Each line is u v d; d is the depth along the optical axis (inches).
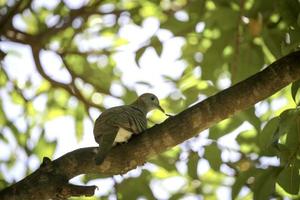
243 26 532.4
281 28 493.0
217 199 593.0
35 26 665.6
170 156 540.1
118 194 520.4
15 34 615.5
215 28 553.9
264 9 517.3
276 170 428.5
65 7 634.8
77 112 649.6
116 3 643.5
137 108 438.0
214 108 370.6
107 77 645.3
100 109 632.4
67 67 626.8
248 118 492.1
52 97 655.8
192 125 373.1
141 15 625.6
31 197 374.6
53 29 621.0
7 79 644.7
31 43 616.4
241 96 367.9
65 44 638.5
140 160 382.6
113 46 652.7
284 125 372.2
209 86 548.7
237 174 515.2
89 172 385.1
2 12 632.4
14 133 612.7
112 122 397.7
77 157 382.0
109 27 641.0
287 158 399.2
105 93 633.6
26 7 632.4
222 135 502.3
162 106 589.9
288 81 364.5
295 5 427.5
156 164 538.3
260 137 421.1
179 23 565.3
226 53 546.6
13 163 601.6
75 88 628.7
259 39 533.3
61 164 380.8
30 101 649.0
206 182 592.1
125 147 381.7
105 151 375.2
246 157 514.6
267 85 364.8
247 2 546.9
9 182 555.8
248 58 530.9
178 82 589.9
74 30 631.2
